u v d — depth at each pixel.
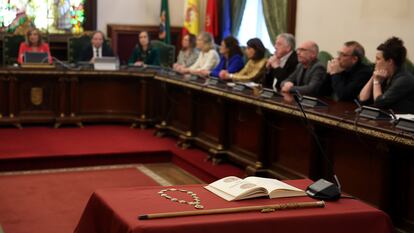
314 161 4.00
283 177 4.50
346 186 3.74
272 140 4.70
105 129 7.18
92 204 2.36
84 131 7.00
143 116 7.29
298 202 2.26
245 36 8.34
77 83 7.26
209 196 2.31
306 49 4.96
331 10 6.38
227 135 5.48
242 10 8.30
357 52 4.53
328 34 6.44
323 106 4.16
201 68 6.98
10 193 4.74
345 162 3.74
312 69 4.96
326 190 2.34
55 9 8.93
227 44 6.47
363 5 5.91
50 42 8.80
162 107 6.85
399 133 3.12
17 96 7.06
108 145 6.22
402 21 5.45
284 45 5.48
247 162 5.03
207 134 5.93
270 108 4.45
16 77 7.00
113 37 9.33
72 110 7.27
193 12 9.16
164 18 9.41
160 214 2.03
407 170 3.22
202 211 2.08
